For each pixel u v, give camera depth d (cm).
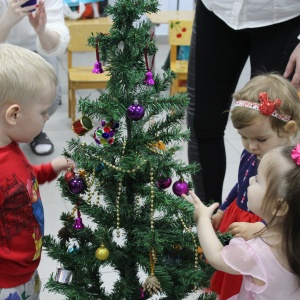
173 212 130
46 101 128
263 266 126
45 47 263
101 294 138
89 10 389
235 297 148
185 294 134
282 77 169
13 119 124
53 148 334
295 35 187
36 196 133
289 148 130
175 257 138
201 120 209
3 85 121
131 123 131
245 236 149
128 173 125
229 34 199
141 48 124
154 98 130
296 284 128
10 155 126
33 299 142
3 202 125
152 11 126
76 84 369
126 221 132
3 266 130
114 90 127
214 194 216
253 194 131
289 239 124
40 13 250
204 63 205
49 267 221
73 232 138
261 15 187
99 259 129
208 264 141
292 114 159
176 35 394
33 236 133
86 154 129
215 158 213
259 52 194
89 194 134
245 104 158
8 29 249
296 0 183
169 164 129
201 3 201
